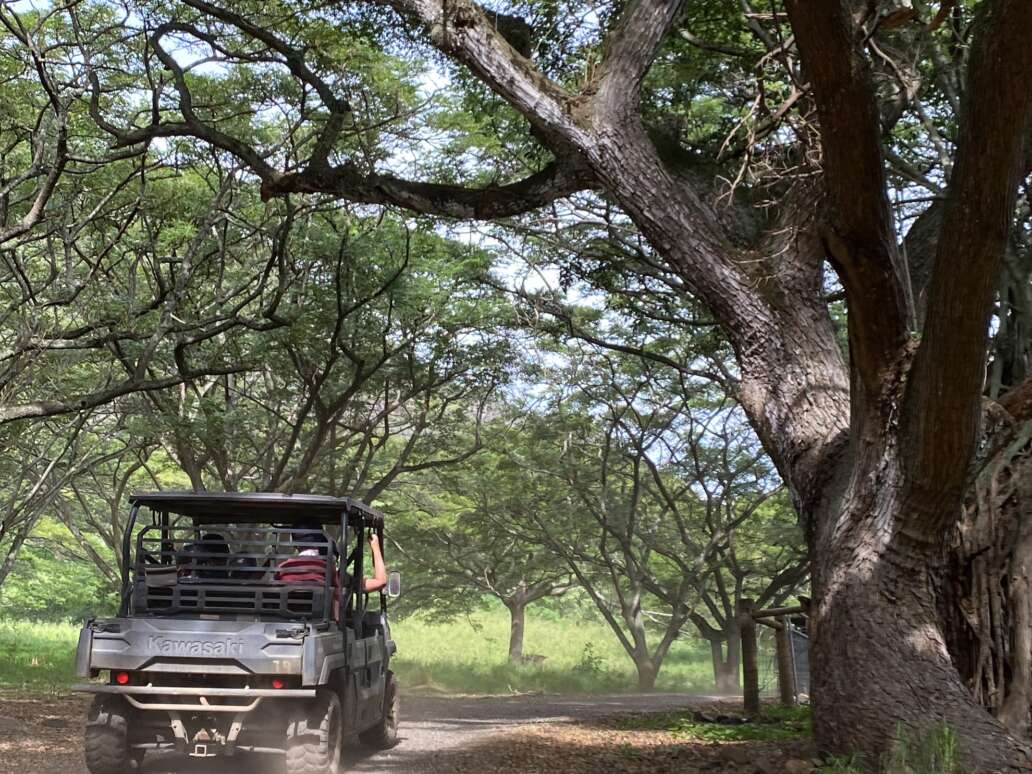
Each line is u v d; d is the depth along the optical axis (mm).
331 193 12852
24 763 9625
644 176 10383
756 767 9266
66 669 24656
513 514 37719
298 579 9594
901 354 8727
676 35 14148
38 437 28828
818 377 10156
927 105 15086
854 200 8203
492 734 13547
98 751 8852
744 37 15180
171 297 16359
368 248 22188
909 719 8539
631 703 23828
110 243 17234
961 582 9781
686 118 15773
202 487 25672
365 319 24062
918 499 8656
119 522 34844
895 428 8766
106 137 18672
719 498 35344
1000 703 9312
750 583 42781
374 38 14867
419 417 28969
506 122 19672
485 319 25266
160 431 22938
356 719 10305
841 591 9117
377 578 11023
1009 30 6641
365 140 19203
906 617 8891
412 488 39000
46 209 16719
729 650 37062
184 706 8672
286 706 8992
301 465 23469
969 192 7195
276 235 17578
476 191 12320
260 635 8727
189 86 18516
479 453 34719
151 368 23203
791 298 10375
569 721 15836
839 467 9656
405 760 10812
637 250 18844
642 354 22766
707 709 18328
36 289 17750
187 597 9492
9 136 18531
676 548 40188
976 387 7926
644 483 38094
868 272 8438
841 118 7949
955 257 7375
